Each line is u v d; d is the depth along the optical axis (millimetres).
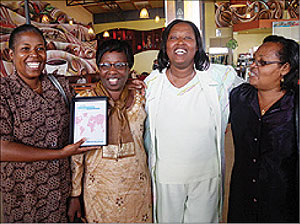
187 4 3590
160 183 1606
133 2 9859
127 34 9984
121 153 1499
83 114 1472
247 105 1428
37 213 1403
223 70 1719
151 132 1618
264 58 1306
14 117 1307
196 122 1558
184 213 1674
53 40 6684
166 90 1621
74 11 9484
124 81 1510
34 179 1375
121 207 1509
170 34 1555
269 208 1369
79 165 1537
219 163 1625
